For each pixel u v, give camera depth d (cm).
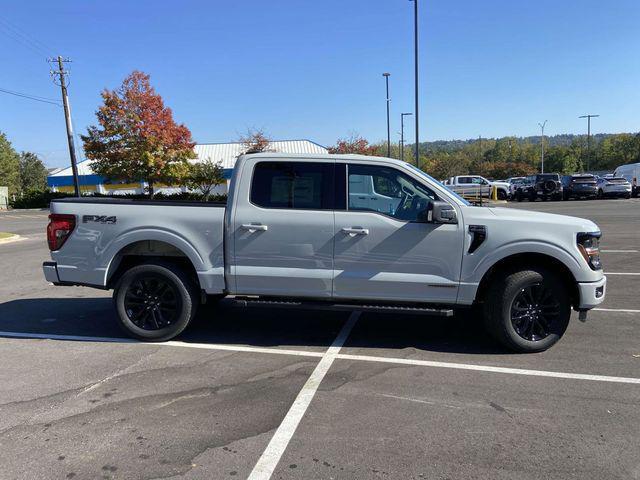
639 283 865
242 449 344
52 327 639
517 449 343
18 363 509
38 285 925
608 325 627
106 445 349
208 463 327
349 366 498
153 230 556
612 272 962
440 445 348
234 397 425
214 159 5650
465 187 3853
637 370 482
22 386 451
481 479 309
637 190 3925
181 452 340
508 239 513
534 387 444
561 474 314
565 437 358
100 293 849
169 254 576
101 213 566
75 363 509
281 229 535
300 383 455
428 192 530
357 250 528
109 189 5372
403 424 377
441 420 384
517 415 391
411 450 342
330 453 338
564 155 10188
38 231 2248
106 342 577
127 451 342
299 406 408
